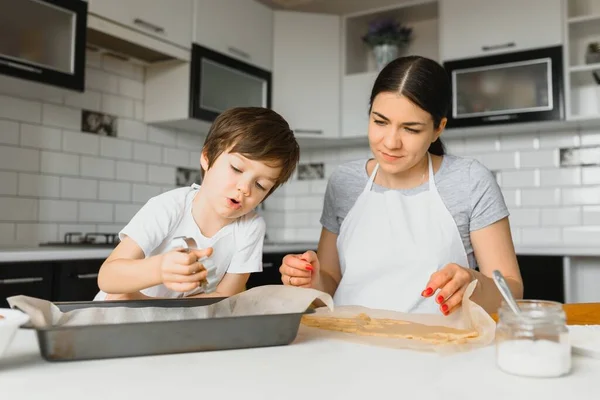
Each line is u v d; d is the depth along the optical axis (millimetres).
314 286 1135
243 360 677
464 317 910
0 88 2279
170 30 2723
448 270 950
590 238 3074
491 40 3047
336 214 1556
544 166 3207
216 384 572
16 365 645
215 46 2996
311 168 3908
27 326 640
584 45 3080
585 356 721
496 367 659
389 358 699
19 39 2070
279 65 3457
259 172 1087
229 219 1245
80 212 2684
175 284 792
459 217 1391
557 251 2678
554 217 3166
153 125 3055
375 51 3510
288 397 531
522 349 620
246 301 863
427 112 1232
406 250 1384
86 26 2287
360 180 1515
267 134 1083
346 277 1434
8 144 2404
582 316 1151
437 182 1420
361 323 931
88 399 522
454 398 533
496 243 1361
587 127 3104
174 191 1246
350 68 3598
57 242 2521
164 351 700
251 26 3262
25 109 2467
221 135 1104
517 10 2994
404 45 3551
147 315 803
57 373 611
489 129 3180
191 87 2844
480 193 1375
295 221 3932
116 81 2857
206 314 836
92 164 2740
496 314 1140
